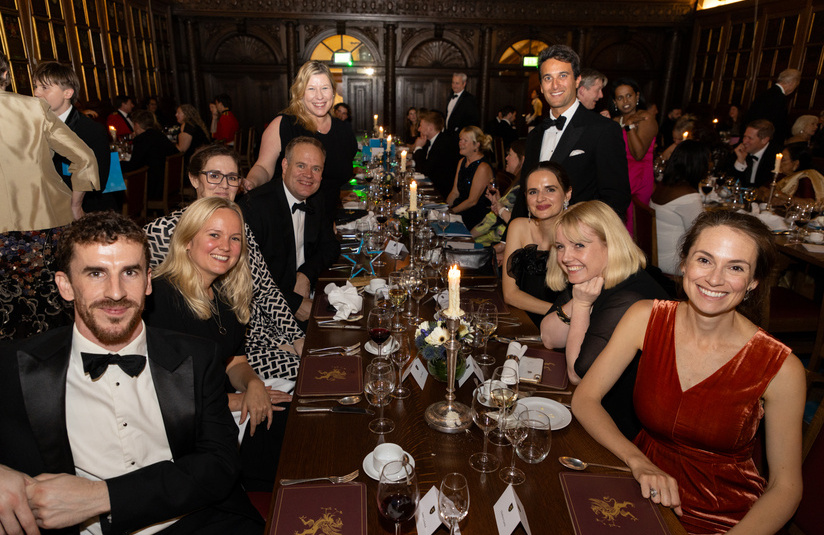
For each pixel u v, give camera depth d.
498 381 1.54
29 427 1.36
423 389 1.77
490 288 2.71
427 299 2.53
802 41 9.34
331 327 2.21
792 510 1.42
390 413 1.63
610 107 5.11
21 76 7.11
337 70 12.18
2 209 2.50
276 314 2.52
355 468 1.39
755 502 1.46
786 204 4.59
